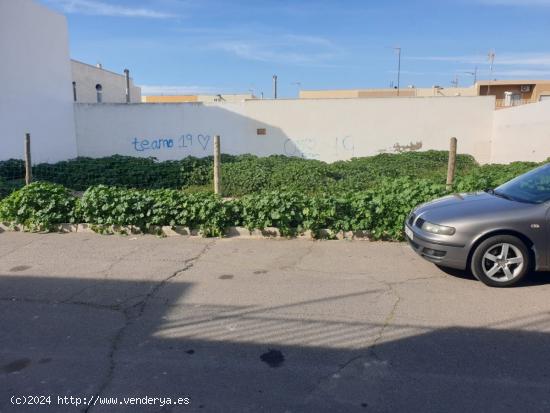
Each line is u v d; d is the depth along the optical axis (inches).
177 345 160.7
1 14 597.9
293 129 805.9
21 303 200.5
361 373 141.3
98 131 779.4
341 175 564.4
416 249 231.0
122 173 585.9
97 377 140.6
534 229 208.1
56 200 337.7
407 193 306.0
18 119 631.8
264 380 137.9
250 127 803.4
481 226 210.7
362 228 300.7
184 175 576.7
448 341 161.6
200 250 281.4
